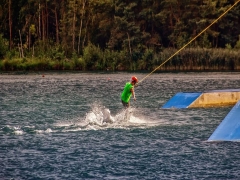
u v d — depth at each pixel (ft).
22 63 588.50
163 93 310.86
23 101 264.93
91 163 131.13
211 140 154.92
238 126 157.28
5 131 171.94
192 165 129.18
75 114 212.43
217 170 124.98
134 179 118.73
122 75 494.59
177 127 178.91
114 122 186.70
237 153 139.74
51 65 595.88
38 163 131.23
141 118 198.08
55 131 171.32
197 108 229.25
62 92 318.45
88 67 596.70
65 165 129.59
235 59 572.92
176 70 573.33
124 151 142.92
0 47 617.21
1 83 392.88
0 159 134.82
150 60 585.63
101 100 270.05
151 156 137.59
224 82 400.47
